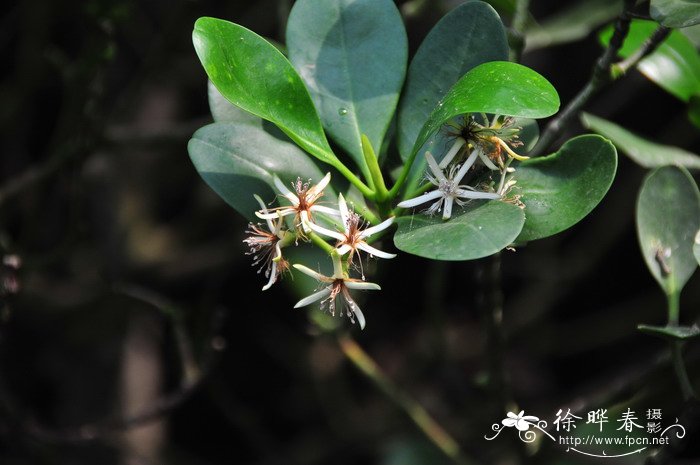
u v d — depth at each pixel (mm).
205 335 1171
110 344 1563
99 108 1163
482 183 773
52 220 1571
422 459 1309
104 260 1546
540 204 766
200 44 743
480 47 784
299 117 764
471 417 1447
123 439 1492
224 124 780
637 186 1606
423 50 790
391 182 792
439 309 1261
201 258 1632
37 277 1546
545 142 814
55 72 1588
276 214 765
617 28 791
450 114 738
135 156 1610
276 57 758
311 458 1652
